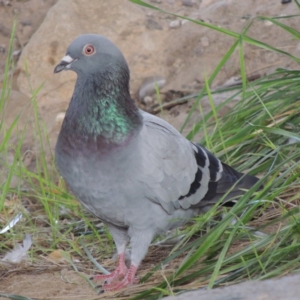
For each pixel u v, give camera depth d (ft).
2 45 54.54
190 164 28.81
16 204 36.68
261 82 36.50
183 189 28.53
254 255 26.81
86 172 27.04
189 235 28.91
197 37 49.37
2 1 56.90
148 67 49.37
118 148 26.81
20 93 49.39
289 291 20.08
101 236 34.42
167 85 48.14
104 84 27.32
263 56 46.42
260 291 20.54
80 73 27.96
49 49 49.62
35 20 55.52
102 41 27.71
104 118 27.04
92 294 28.07
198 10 51.93
